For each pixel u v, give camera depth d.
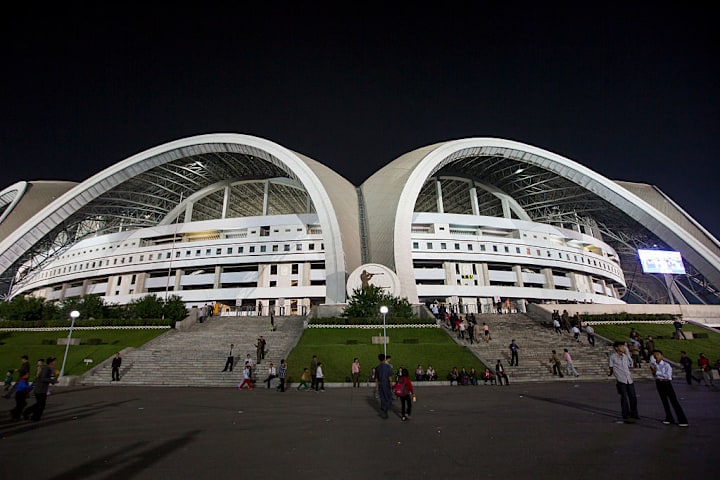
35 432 8.41
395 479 5.05
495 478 5.01
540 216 68.38
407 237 44.75
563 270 58.25
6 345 27.41
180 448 6.91
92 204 53.47
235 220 54.81
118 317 35.69
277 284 52.25
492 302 51.47
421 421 9.34
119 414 10.90
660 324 32.66
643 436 7.17
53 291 61.94
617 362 8.99
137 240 56.34
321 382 17.80
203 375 21.05
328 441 7.35
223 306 49.69
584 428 8.06
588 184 50.66
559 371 20.69
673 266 41.62
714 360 24.14
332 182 52.19
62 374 21.17
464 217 55.38
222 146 48.62
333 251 41.69
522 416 9.76
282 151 46.91
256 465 5.80
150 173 53.47
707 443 6.54
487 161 56.28
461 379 19.44
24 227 45.94
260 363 22.52
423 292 50.59
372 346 25.17
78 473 5.46
